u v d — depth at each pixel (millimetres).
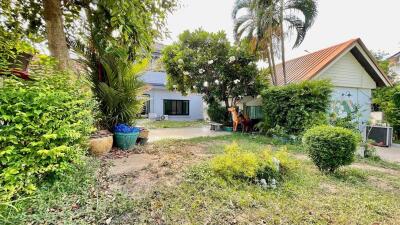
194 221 2461
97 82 6000
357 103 10359
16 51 4672
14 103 2621
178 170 4043
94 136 5035
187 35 11352
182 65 10906
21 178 2564
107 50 5863
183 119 18500
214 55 10727
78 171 3359
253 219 2564
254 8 10930
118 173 3820
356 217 2711
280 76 12516
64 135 3012
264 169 3744
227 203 2885
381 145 8398
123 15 5012
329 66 9469
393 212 2898
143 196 2961
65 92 3363
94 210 2518
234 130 11195
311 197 3258
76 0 6094
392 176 4523
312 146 4621
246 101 12836
